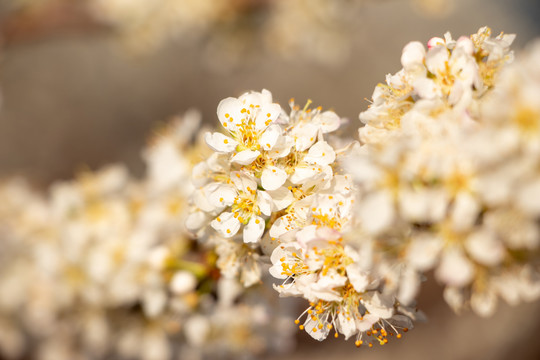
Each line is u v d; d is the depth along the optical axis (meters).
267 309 0.39
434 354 0.90
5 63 0.82
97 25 0.62
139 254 0.39
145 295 0.38
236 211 0.31
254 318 0.39
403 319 0.31
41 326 0.44
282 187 0.31
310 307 0.31
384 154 0.28
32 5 0.57
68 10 0.59
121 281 0.39
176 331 0.40
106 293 0.40
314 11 0.71
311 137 0.31
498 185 0.27
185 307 0.38
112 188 0.42
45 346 0.45
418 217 0.28
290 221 0.31
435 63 0.30
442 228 0.28
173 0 0.67
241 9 0.69
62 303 0.42
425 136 0.28
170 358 0.41
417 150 0.28
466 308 0.29
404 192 0.28
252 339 0.40
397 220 0.28
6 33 0.57
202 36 0.75
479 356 0.89
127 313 0.40
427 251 0.28
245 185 0.31
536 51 0.28
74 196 0.42
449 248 0.28
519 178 0.27
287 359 0.83
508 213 0.27
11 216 0.45
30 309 0.43
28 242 0.43
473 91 0.29
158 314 0.39
